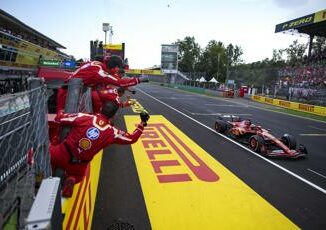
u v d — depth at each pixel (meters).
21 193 1.74
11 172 1.78
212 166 6.34
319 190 5.36
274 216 4.30
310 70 26.41
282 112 18.06
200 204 4.53
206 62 66.44
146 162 6.38
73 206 2.27
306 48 56.72
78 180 2.70
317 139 10.07
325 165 6.88
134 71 51.81
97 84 3.96
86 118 2.68
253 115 15.52
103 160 6.33
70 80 2.85
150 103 18.67
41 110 1.88
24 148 1.81
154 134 9.19
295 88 24.41
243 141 8.68
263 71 30.06
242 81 33.34
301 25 25.89
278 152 7.17
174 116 13.30
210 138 8.96
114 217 4.01
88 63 3.93
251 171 6.18
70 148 2.62
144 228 3.79
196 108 17.22
